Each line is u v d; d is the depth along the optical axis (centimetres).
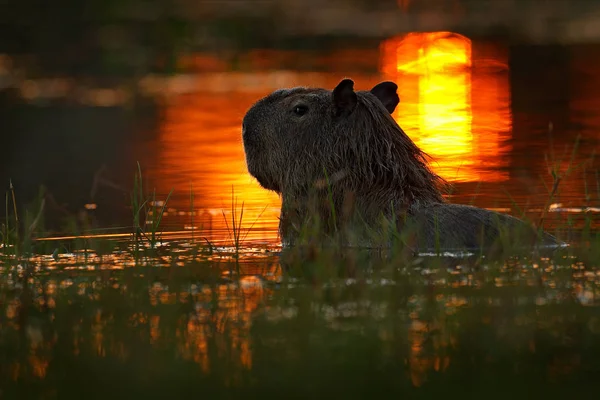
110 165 2234
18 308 1012
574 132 2408
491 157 2084
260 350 855
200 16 5238
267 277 1112
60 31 4675
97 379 795
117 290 1070
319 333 897
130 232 1467
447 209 1245
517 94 3209
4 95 3547
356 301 990
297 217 1342
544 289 1018
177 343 883
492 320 921
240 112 3052
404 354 838
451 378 778
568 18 5206
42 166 2258
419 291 1020
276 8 5603
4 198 1888
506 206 1567
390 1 5781
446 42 4609
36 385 785
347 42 4716
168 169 2133
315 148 1340
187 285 1084
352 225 1275
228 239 1389
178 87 3634
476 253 1172
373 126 1322
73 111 3184
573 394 738
